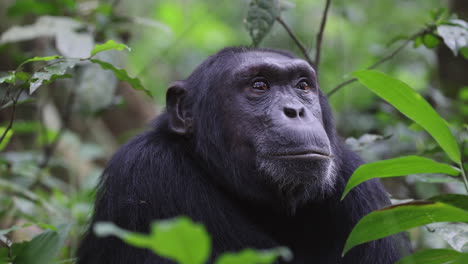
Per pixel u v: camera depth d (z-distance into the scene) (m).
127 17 14.15
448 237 7.98
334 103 21.77
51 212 13.23
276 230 9.53
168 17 30.02
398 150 14.16
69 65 8.57
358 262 9.00
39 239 8.02
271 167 8.40
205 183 9.14
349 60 24.73
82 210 13.89
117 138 20.98
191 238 3.94
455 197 7.29
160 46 29.73
